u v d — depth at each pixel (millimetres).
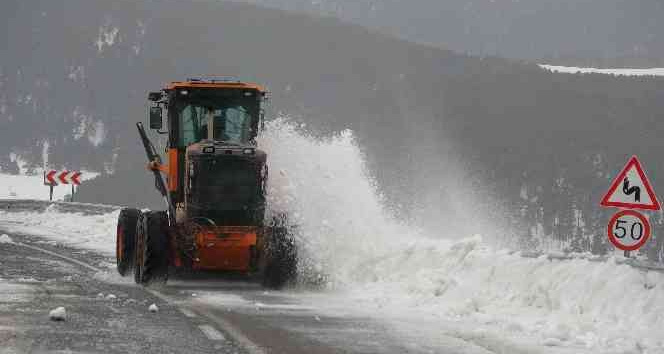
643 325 27375
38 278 41094
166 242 40281
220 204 40969
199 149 41156
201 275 44875
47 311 29016
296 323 29141
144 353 22328
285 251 41000
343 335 26750
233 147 41688
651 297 28203
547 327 28719
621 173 32281
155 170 46469
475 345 25516
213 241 40438
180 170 43938
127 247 44281
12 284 37469
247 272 41812
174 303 33500
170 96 44812
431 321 30672
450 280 37219
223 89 44812
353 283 42750
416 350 24391
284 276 40844
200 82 44969
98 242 69562
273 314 31391
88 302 32219
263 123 45406
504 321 30391
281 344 24625
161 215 41000
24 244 64562
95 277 43500
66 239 71875
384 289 40000
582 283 31266
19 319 26922
